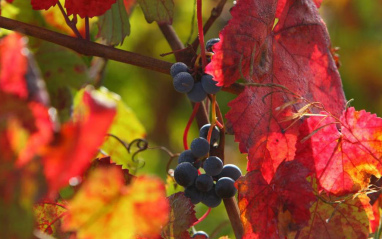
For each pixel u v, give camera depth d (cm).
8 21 110
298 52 114
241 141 110
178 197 109
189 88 110
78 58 103
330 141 112
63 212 105
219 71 109
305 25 115
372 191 112
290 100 112
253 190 109
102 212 93
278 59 113
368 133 112
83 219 93
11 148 90
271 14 111
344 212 111
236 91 113
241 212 109
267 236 109
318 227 111
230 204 113
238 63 109
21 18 121
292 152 111
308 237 111
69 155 89
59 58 103
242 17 109
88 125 87
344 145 112
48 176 90
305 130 111
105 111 86
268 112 111
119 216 93
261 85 110
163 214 93
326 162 112
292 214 108
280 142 111
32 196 90
